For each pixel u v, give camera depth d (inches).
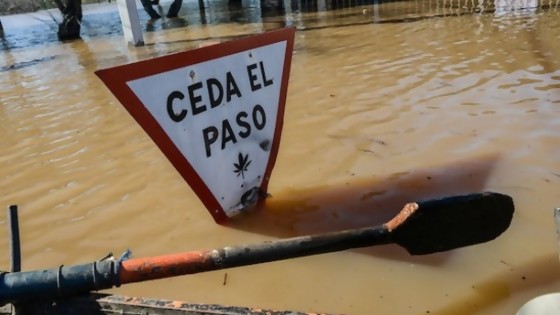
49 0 652.7
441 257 97.6
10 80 307.0
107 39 442.6
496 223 78.2
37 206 136.0
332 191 126.7
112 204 132.6
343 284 93.0
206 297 93.1
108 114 213.3
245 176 116.6
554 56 230.8
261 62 113.7
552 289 87.1
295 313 67.7
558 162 129.7
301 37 354.3
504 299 85.9
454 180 126.3
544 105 169.5
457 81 206.8
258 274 98.0
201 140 105.8
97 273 68.9
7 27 582.6
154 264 69.6
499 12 371.6
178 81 99.5
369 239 73.7
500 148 141.1
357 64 254.7
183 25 492.7
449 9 416.5
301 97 207.0
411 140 152.8
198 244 109.3
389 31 342.3
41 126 206.8
